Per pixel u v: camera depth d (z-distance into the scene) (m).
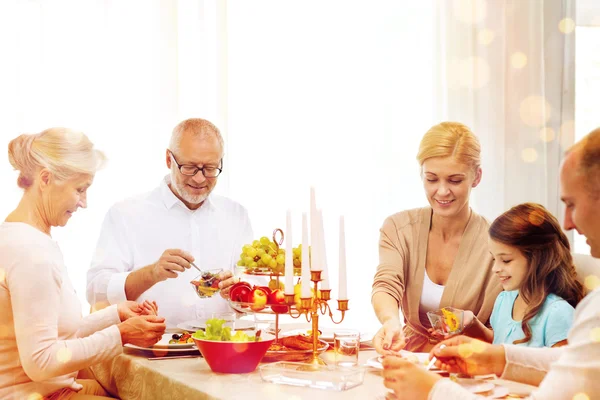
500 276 1.86
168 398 1.57
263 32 3.44
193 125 2.44
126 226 2.50
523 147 3.81
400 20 3.70
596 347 1.07
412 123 3.71
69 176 1.76
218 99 3.30
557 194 3.84
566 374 1.09
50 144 1.75
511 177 3.80
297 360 1.72
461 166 2.00
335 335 1.63
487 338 1.85
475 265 2.09
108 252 2.45
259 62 3.43
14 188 2.88
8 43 2.90
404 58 3.71
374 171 3.65
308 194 3.52
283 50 3.48
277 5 3.47
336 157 3.58
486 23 3.76
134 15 3.15
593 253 1.11
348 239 3.60
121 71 3.12
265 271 1.91
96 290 2.31
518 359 1.40
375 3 3.66
